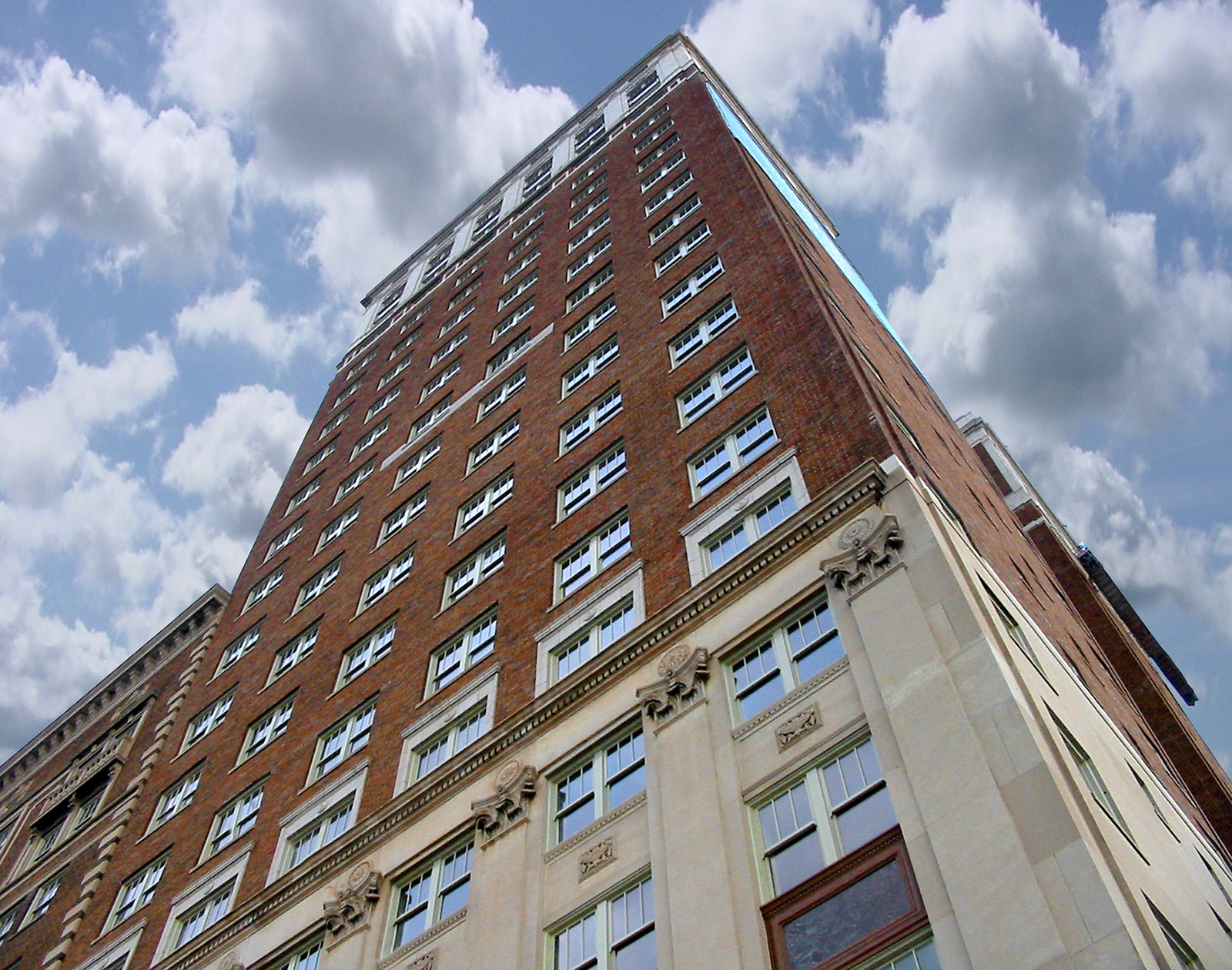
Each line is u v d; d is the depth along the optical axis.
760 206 43.81
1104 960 14.69
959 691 19.53
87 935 38.09
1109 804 20.39
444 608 36.81
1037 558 45.84
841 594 23.20
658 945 19.52
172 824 39.94
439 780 28.09
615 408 38.56
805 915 18.23
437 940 24.19
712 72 77.31
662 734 23.48
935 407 48.75
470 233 77.19
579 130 76.38
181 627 59.94
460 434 48.19
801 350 32.81
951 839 17.39
